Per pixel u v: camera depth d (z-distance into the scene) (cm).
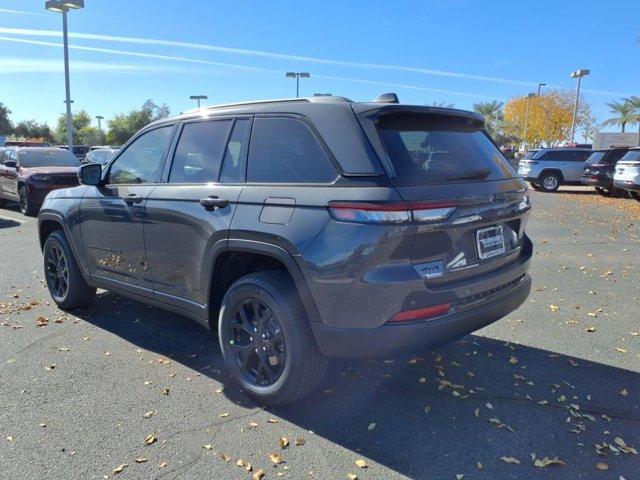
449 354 434
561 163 2202
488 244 341
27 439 313
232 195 356
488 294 340
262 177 349
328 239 301
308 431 323
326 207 305
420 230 295
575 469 287
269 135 354
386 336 295
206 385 383
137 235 429
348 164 306
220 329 370
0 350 443
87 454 299
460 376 395
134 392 371
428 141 336
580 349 446
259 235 329
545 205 1631
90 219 479
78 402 357
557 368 409
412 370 405
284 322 326
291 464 291
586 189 2398
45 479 278
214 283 377
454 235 313
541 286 646
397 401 359
